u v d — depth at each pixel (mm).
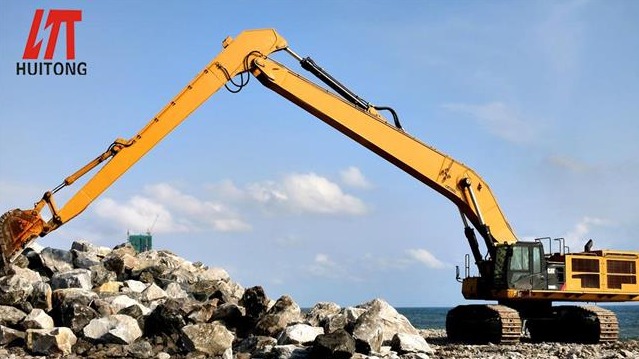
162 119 20203
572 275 23734
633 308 160250
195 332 17766
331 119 22156
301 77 21906
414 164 23062
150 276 23672
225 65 21062
